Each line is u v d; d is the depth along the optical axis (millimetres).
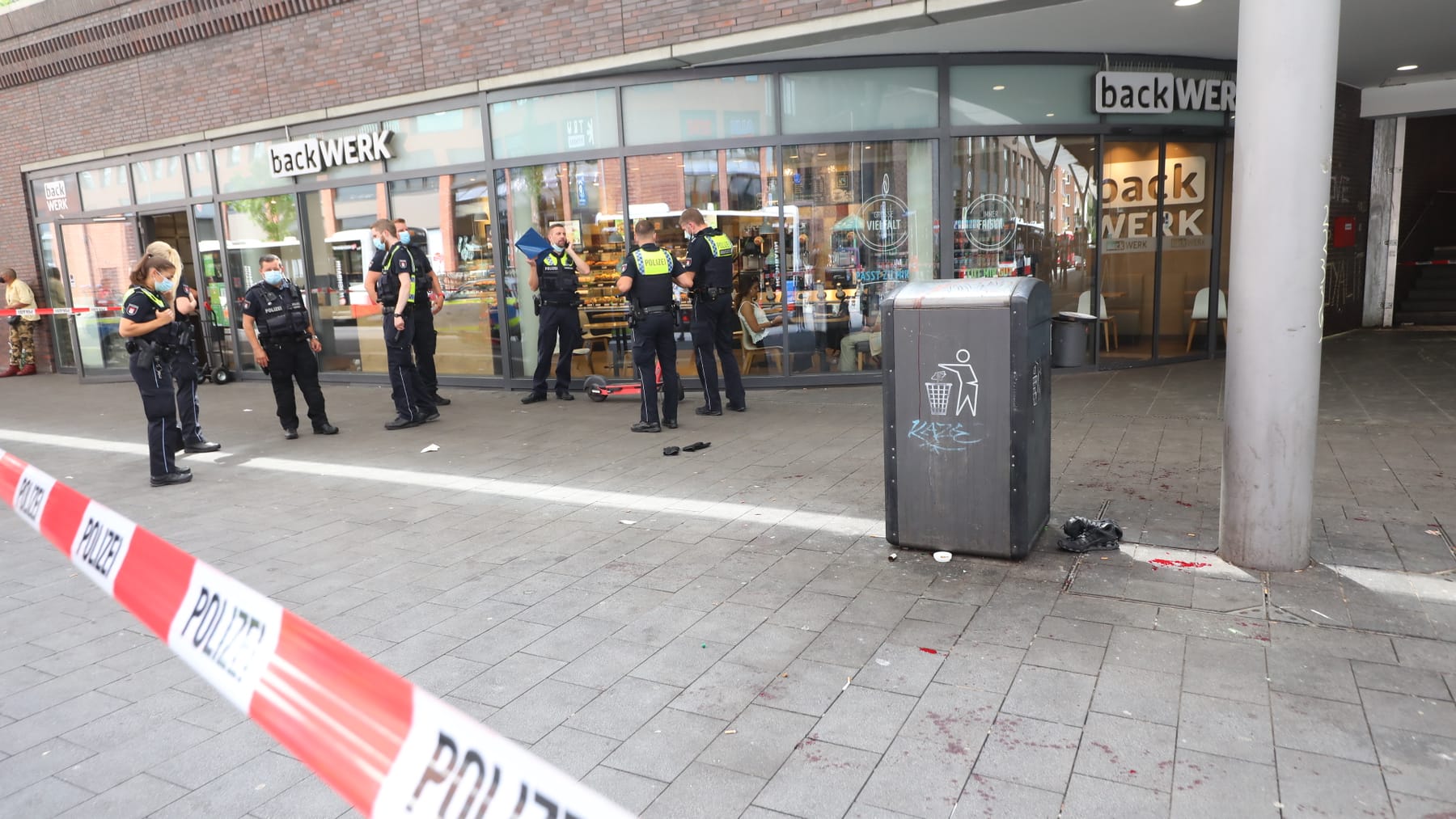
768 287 9508
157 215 12930
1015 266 9469
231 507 5840
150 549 2414
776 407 8508
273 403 10430
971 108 9094
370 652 3531
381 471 6703
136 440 8492
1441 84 11664
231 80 11516
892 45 8555
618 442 7293
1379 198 12914
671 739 2818
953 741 2738
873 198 9281
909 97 9047
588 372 10117
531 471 6445
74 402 11469
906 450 4312
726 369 8312
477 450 7258
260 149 11648
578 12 9094
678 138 9328
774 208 9336
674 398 7766
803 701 3021
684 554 4531
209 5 11281
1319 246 3662
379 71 10414
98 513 2750
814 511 5156
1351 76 11359
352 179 11008
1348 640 3262
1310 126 3523
